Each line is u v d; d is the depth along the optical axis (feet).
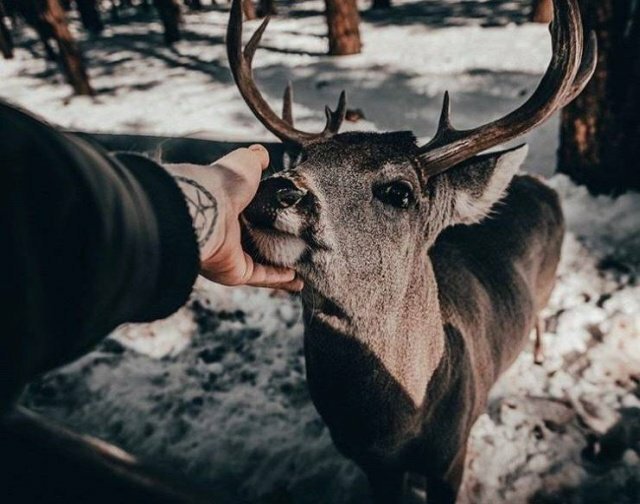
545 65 28.17
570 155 14.98
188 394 10.78
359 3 61.41
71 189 1.66
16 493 4.33
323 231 4.91
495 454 8.73
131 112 27.86
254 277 4.57
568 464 8.43
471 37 36.47
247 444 9.57
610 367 10.11
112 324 1.95
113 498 4.33
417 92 26.12
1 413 1.47
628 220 13.79
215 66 36.29
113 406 10.59
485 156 5.66
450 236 8.28
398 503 7.40
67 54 30.71
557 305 11.72
